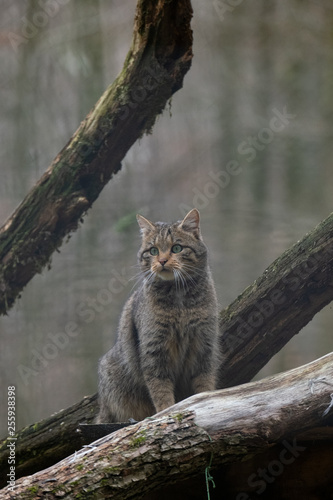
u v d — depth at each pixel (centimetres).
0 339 1227
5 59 1303
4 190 1266
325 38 1481
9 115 1290
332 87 1472
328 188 1442
